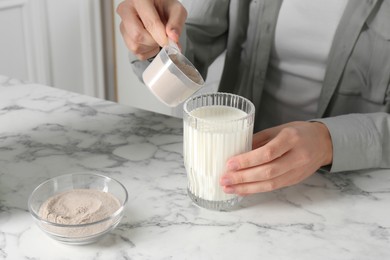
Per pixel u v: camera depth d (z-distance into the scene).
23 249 0.73
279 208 0.83
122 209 0.75
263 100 1.34
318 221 0.80
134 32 0.93
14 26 1.91
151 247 0.74
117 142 1.00
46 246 0.74
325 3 1.16
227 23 1.31
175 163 0.94
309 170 0.85
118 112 1.11
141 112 1.12
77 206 0.78
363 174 0.92
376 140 0.91
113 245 0.74
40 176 0.89
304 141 0.84
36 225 0.77
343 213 0.82
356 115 0.95
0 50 1.91
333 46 1.16
